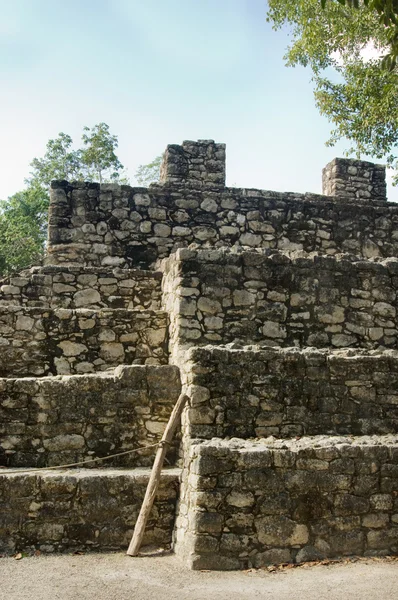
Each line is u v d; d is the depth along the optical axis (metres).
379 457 7.79
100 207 13.62
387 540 7.61
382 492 7.71
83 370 10.30
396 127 16.89
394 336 10.52
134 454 8.59
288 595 6.23
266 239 14.12
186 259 9.84
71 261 13.38
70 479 7.68
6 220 28.28
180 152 14.97
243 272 10.01
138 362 10.42
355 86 17.14
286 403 8.55
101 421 8.60
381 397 8.90
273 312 10.02
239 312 9.88
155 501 7.90
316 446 7.71
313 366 8.73
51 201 13.53
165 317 10.59
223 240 13.97
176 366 8.98
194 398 8.23
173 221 13.86
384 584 6.53
